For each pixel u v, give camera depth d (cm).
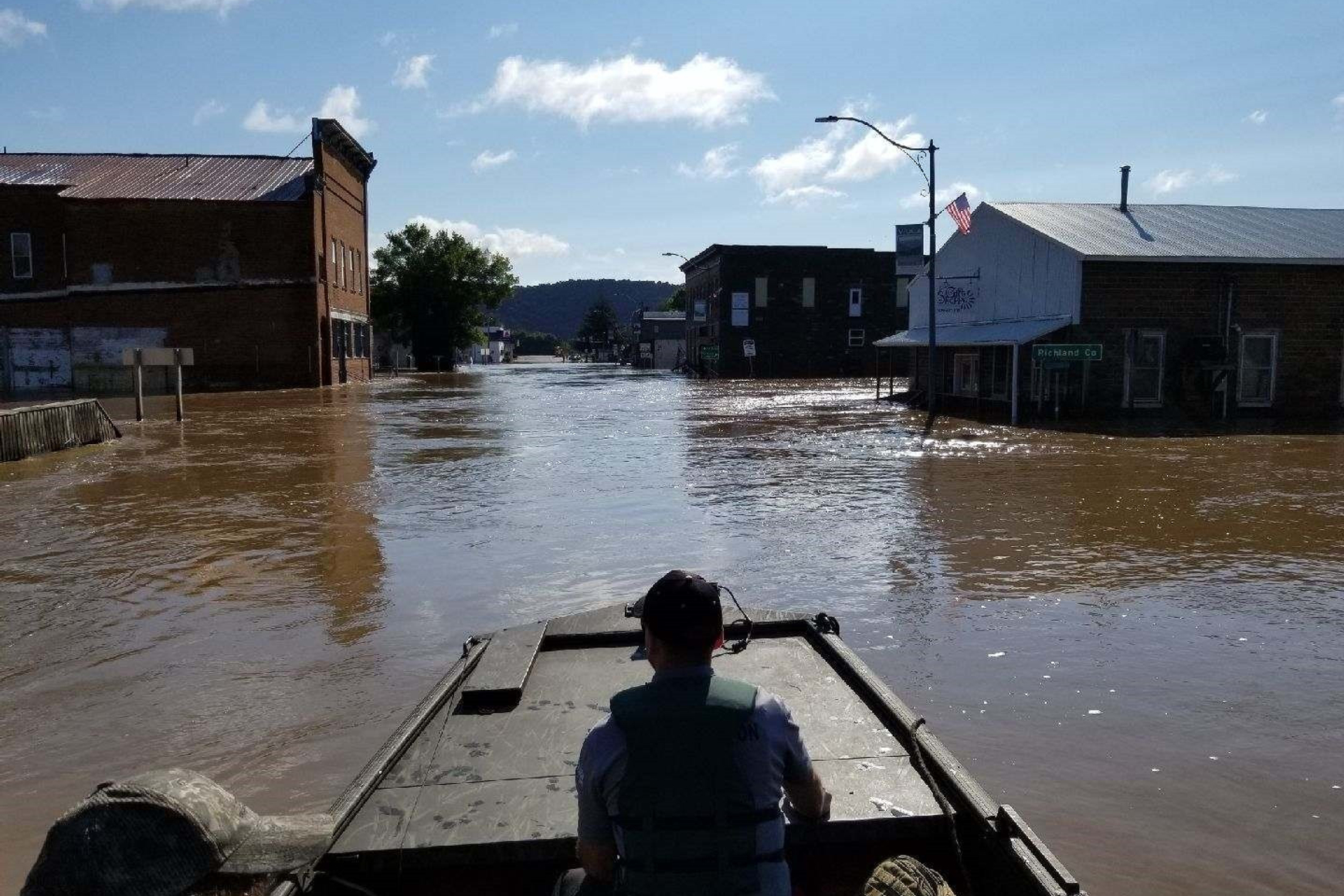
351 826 319
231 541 1104
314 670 671
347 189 5166
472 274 8938
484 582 910
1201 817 453
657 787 257
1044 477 1599
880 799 333
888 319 6681
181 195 4400
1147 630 747
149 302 4378
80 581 926
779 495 1405
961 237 3416
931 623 767
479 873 312
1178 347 2811
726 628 519
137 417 2788
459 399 3919
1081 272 2736
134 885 299
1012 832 300
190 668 677
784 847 296
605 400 3838
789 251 6531
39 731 572
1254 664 666
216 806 318
